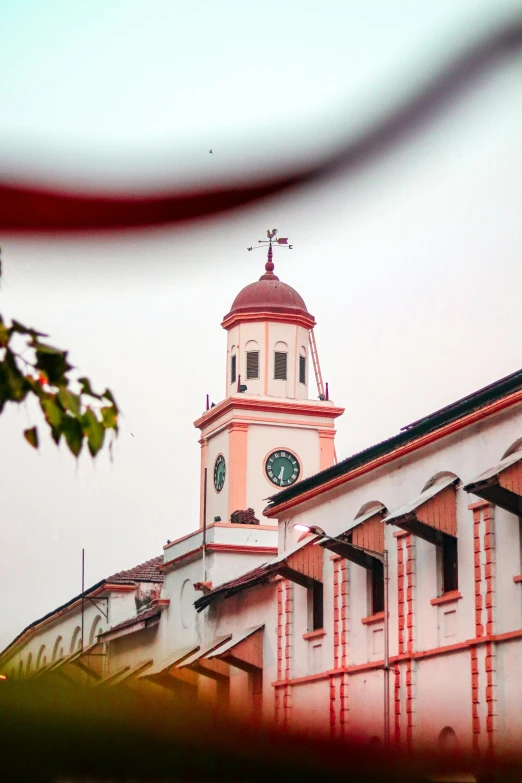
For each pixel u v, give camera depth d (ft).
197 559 181.16
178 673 169.68
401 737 120.47
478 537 113.50
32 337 34.17
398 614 124.16
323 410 249.55
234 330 257.75
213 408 253.03
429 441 121.19
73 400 34.04
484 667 110.73
